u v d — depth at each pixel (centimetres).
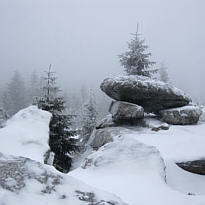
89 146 1678
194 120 1634
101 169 821
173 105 1711
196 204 596
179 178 997
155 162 838
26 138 991
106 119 1833
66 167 1529
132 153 877
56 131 1513
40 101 1602
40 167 423
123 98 1706
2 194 330
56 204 347
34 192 359
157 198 628
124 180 729
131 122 1675
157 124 1617
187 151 1155
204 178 1031
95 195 389
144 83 1620
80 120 2220
